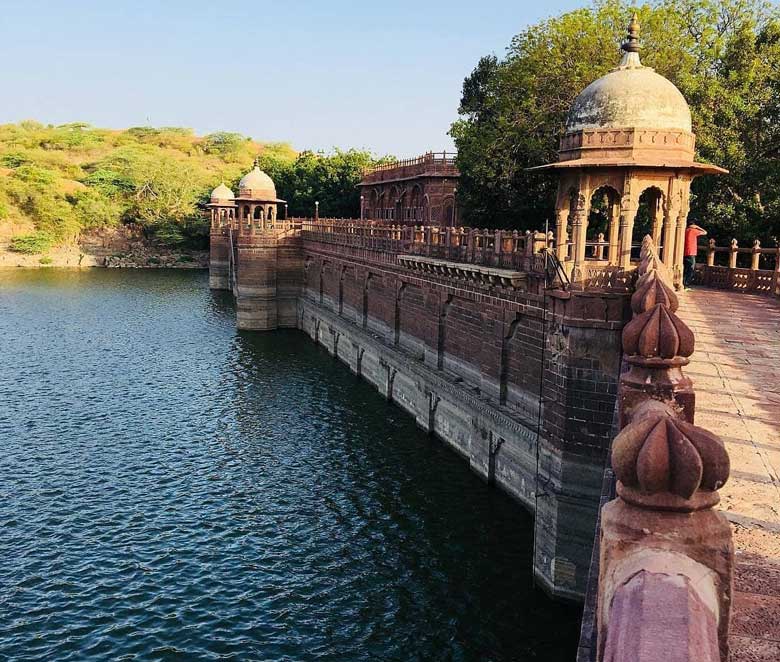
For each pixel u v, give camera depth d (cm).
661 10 3488
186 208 11556
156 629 1748
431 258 2941
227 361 4572
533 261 2105
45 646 1675
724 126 3197
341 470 2725
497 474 2436
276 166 9431
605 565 312
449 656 1638
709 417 1056
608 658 253
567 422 1775
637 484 307
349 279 4484
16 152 12838
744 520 712
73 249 11088
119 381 4050
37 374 4188
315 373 4250
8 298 7231
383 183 6438
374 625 1761
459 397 2705
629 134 1750
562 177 1839
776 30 3381
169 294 7844
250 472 2722
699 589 275
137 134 17525
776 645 493
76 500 2467
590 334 1738
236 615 1811
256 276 5619
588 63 3488
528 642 1673
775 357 1473
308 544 2173
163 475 2695
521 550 2081
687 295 2519
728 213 3169
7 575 1977
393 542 2170
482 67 6103
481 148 3753
